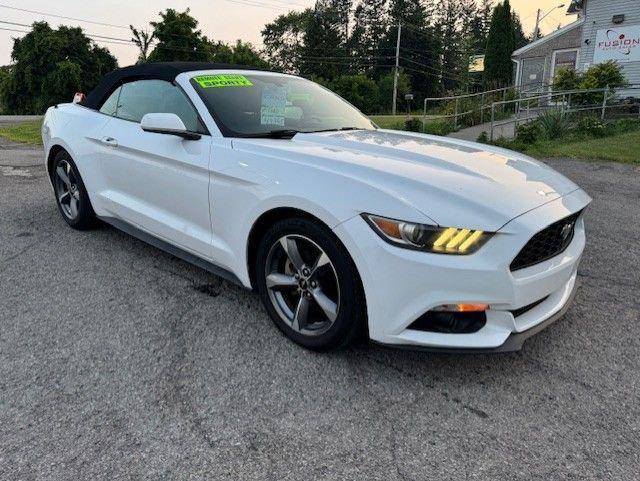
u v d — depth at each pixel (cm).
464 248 229
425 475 198
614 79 1541
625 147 1060
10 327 297
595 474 200
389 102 6931
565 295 284
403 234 232
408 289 233
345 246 245
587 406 241
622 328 313
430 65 7869
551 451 212
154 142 347
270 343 288
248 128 326
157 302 334
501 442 217
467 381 259
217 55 6169
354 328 258
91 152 412
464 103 1802
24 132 1380
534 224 239
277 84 392
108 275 373
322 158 274
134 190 377
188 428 220
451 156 297
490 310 238
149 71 386
